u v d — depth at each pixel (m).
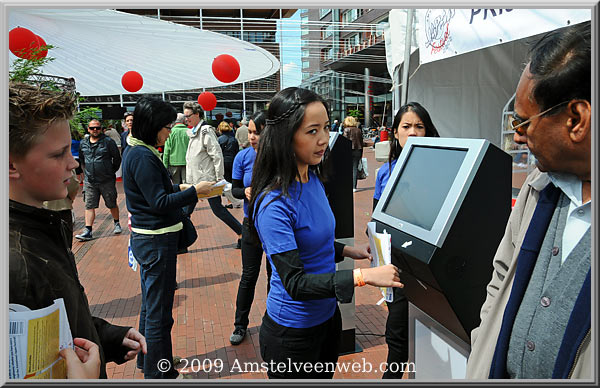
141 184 2.23
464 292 1.36
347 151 2.67
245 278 3.06
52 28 6.72
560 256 0.95
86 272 4.72
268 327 1.57
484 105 3.94
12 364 0.82
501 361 1.04
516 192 2.88
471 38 2.70
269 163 1.45
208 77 10.23
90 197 6.11
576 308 0.86
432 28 3.18
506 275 1.08
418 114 2.39
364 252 1.76
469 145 1.38
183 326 3.37
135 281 4.42
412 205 1.54
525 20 2.26
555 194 1.00
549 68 0.87
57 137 0.93
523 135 0.96
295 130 1.39
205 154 5.41
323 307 1.53
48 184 0.94
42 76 1.83
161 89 10.01
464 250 1.33
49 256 0.94
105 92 8.77
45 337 0.87
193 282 4.36
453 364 1.54
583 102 0.84
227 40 9.58
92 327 1.10
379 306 3.71
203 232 6.55
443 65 4.20
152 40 8.59
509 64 3.68
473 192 1.32
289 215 1.42
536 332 0.95
